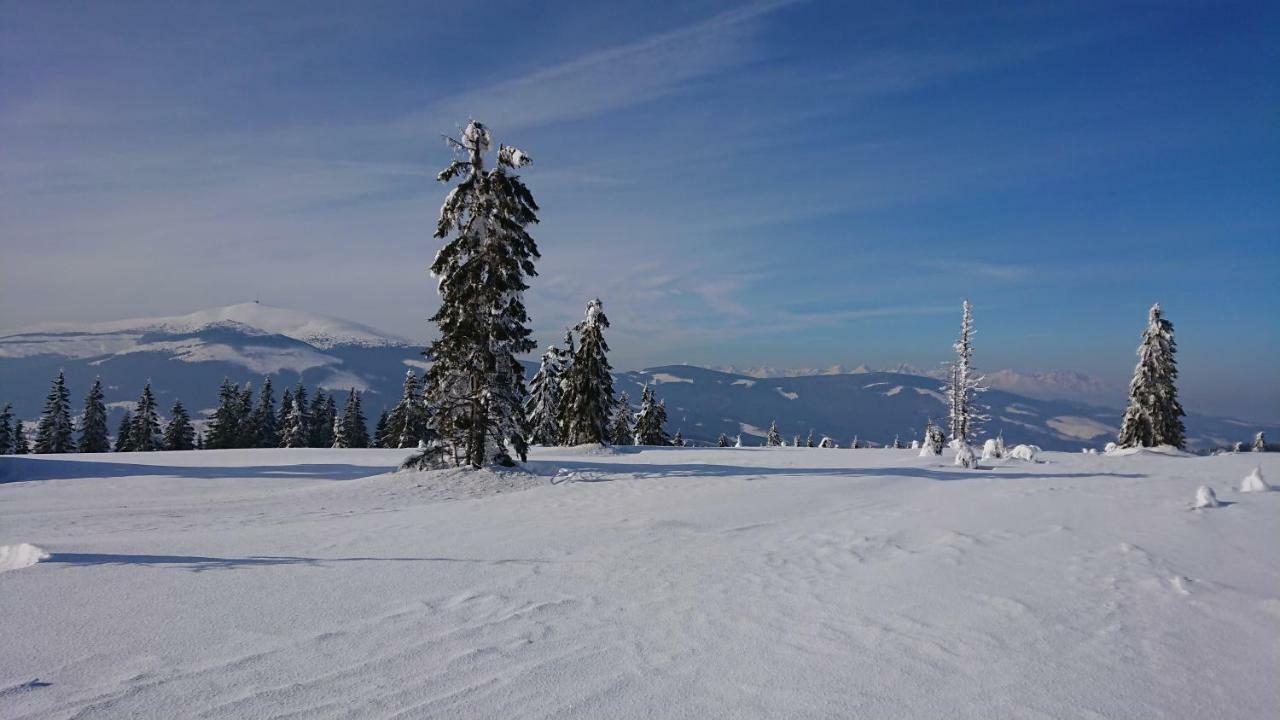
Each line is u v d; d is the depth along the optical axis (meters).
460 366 21.80
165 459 31.89
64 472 25.05
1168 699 3.80
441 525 11.05
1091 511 11.27
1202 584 6.29
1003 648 4.62
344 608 5.48
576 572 6.97
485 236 21.23
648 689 3.86
